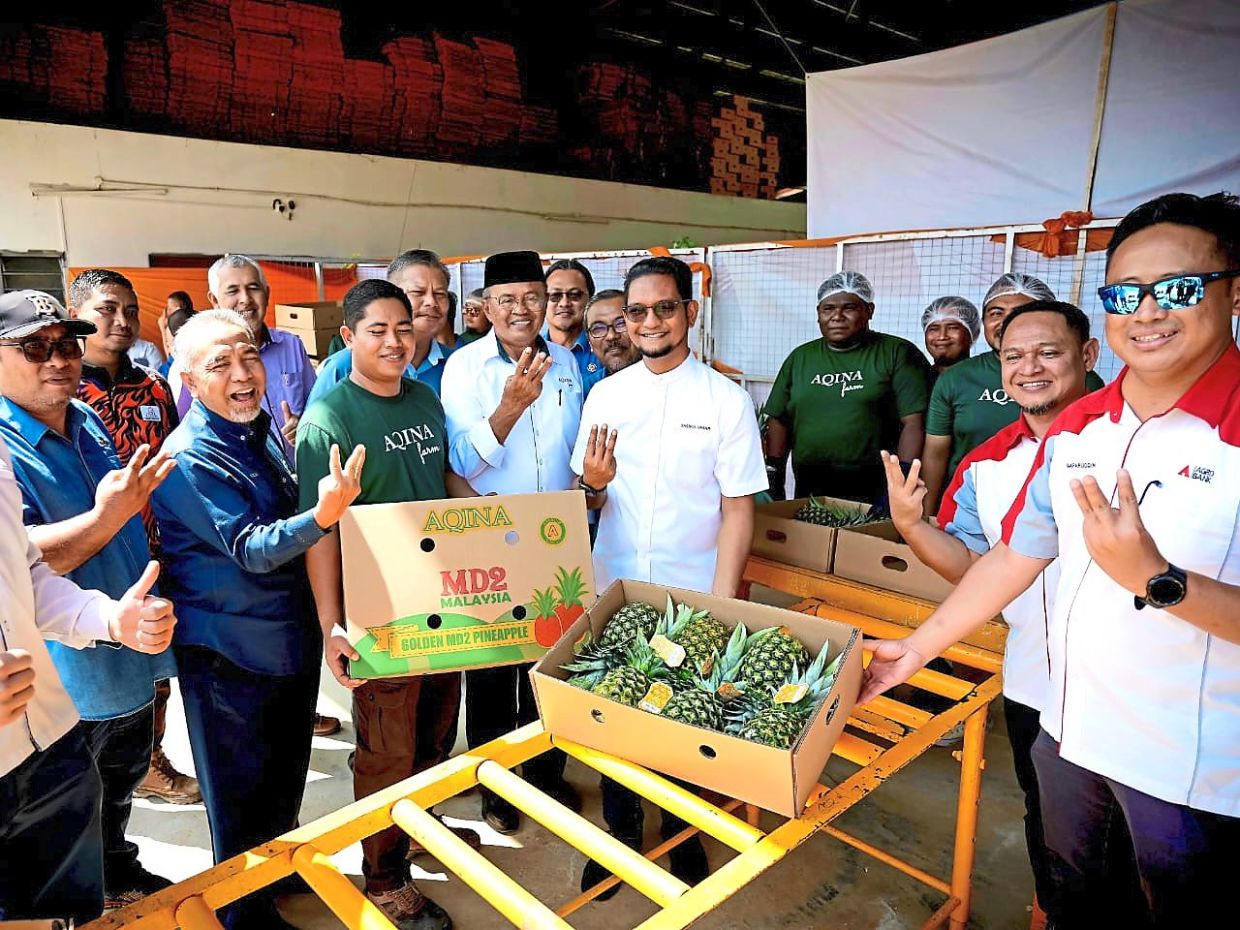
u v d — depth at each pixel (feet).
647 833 9.07
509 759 5.27
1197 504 4.10
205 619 6.54
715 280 20.48
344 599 6.18
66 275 26.71
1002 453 7.09
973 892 8.21
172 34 26.76
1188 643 4.18
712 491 8.07
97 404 10.08
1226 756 4.20
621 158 37.63
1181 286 3.89
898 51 36.06
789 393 14.52
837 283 13.50
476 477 9.05
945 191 19.13
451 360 9.70
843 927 7.73
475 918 7.89
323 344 19.29
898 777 10.30
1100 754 4.63
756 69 38.60
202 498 6.25
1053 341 6.63
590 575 6.39
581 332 12.85
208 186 28.55
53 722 5.39
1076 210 17.15
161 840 9.20
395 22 31.58
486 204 34.60
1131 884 5.16
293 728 7.09
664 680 5.29
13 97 25.30
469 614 6.12
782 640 5.40
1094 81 16.57
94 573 6.82
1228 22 14.89
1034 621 6.20
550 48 35.24
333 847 4.51
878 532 9.34
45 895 5.56
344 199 31.32
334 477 5.69
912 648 5.52
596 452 7.30
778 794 4.43
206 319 6.44
